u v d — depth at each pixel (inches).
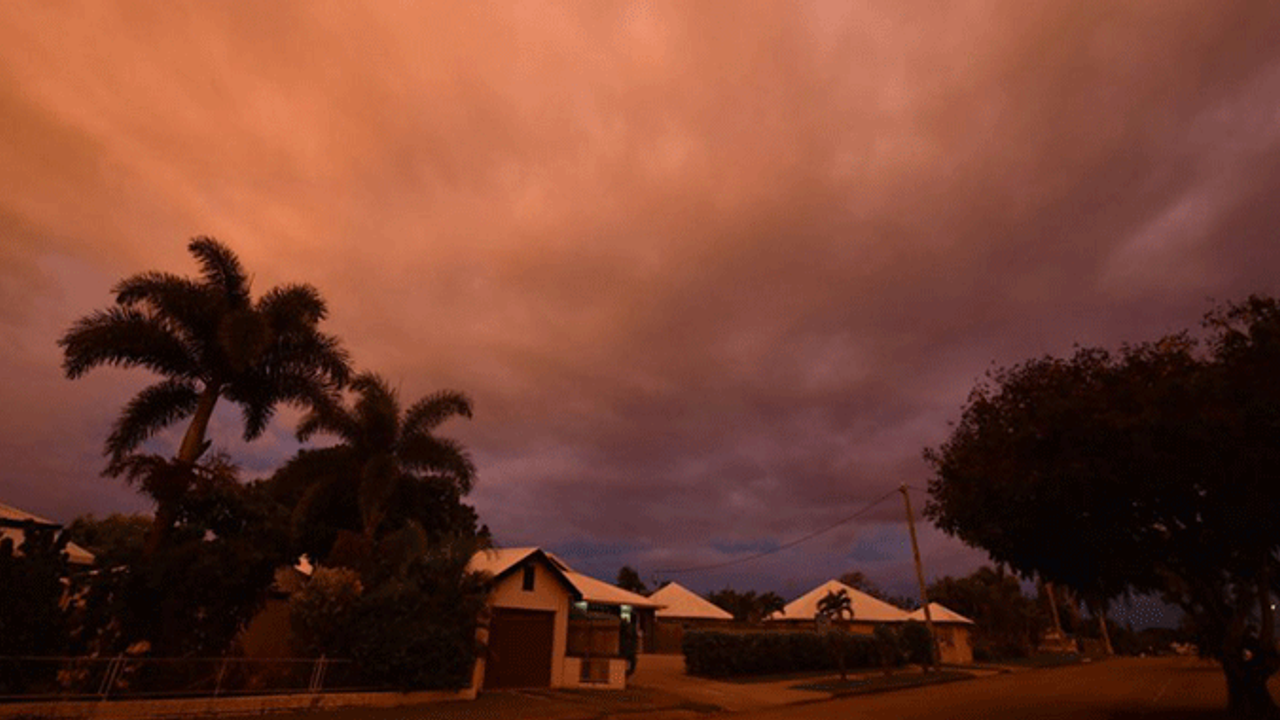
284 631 893.8
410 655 723.4
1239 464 515.5
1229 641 654.5
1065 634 3097.9
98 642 612.4
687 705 831.1
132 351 751.1
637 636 1355.8
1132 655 3048.7
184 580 651.5
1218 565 651.5
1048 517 657.6
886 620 1923.0
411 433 956.6
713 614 1761.8
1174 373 565.3
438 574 804.0
